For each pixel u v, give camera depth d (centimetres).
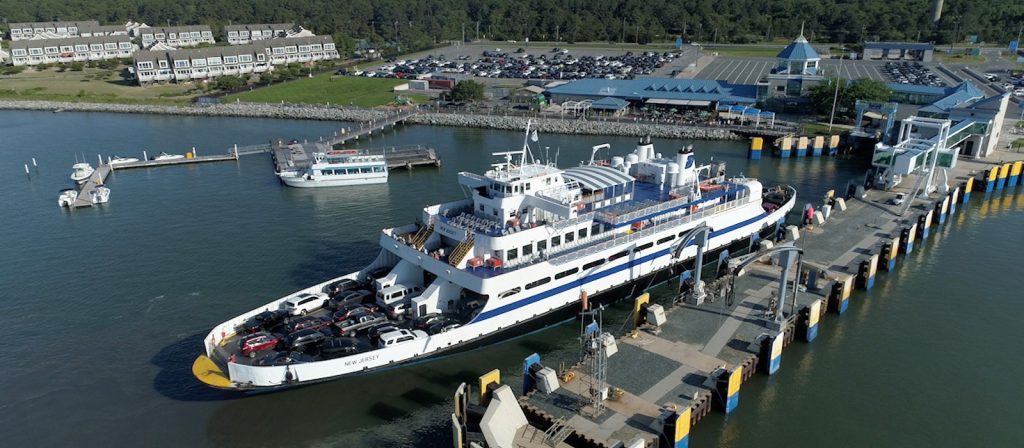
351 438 4319
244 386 4409
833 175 10944
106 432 4359
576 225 5856
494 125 15150
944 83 17425
